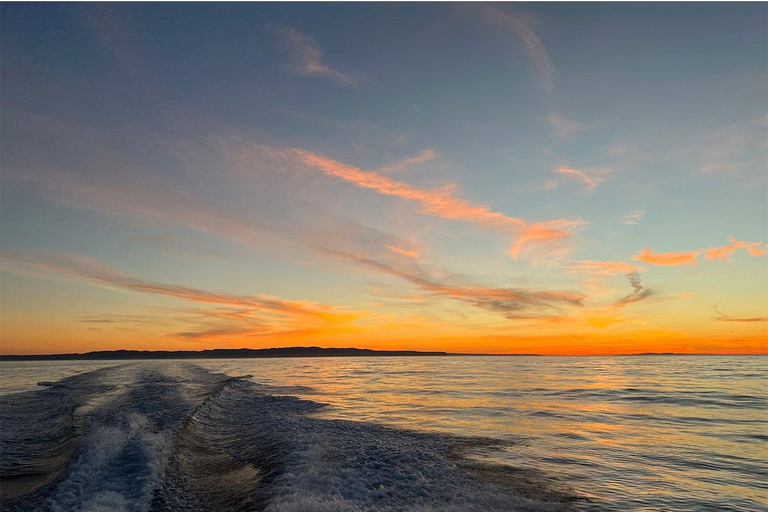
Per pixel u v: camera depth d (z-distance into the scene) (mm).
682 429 19438
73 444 14352
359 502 9156
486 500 9805
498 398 30844
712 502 10141
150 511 8695
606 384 43625
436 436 17156
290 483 10148
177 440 14883
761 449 15562
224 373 55656
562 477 11953
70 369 67188
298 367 86750
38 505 9242
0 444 15234
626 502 10039
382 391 35375
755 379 51656
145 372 50062
